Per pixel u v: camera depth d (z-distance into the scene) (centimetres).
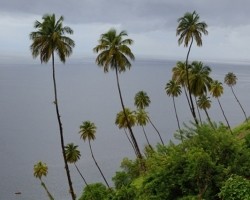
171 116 15950
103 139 11569
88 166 8519
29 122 14700
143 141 11219
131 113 4603
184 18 3722
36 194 6525
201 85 4078
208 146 1523
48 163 8756
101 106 19525
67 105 19925
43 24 2720
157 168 1521
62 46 2722
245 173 1463
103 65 3419
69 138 11794
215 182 1364
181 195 1470
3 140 11238
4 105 19275
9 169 8119
